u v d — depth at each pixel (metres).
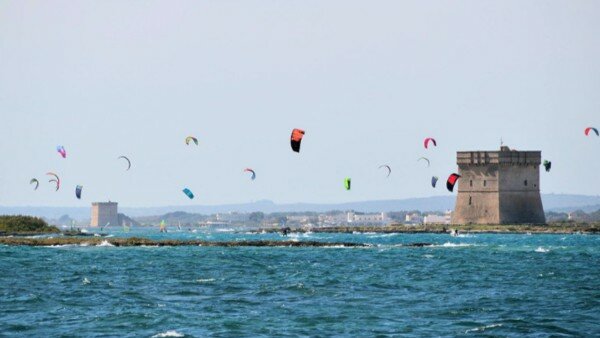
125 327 149.25
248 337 141.88
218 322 153.50
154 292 191.50
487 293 193.75
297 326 150.75
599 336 143.62
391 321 155.88
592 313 164.88
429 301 180.25
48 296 183.75
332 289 198.62
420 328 149.88
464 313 164.75
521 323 153.50
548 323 153.62
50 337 141.50
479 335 144.25
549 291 197.62
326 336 142.88
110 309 167.12
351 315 161.62
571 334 145.12
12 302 174.88
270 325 151.38
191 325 151.00
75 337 141.62
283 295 188.00
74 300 178.25
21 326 149.75
